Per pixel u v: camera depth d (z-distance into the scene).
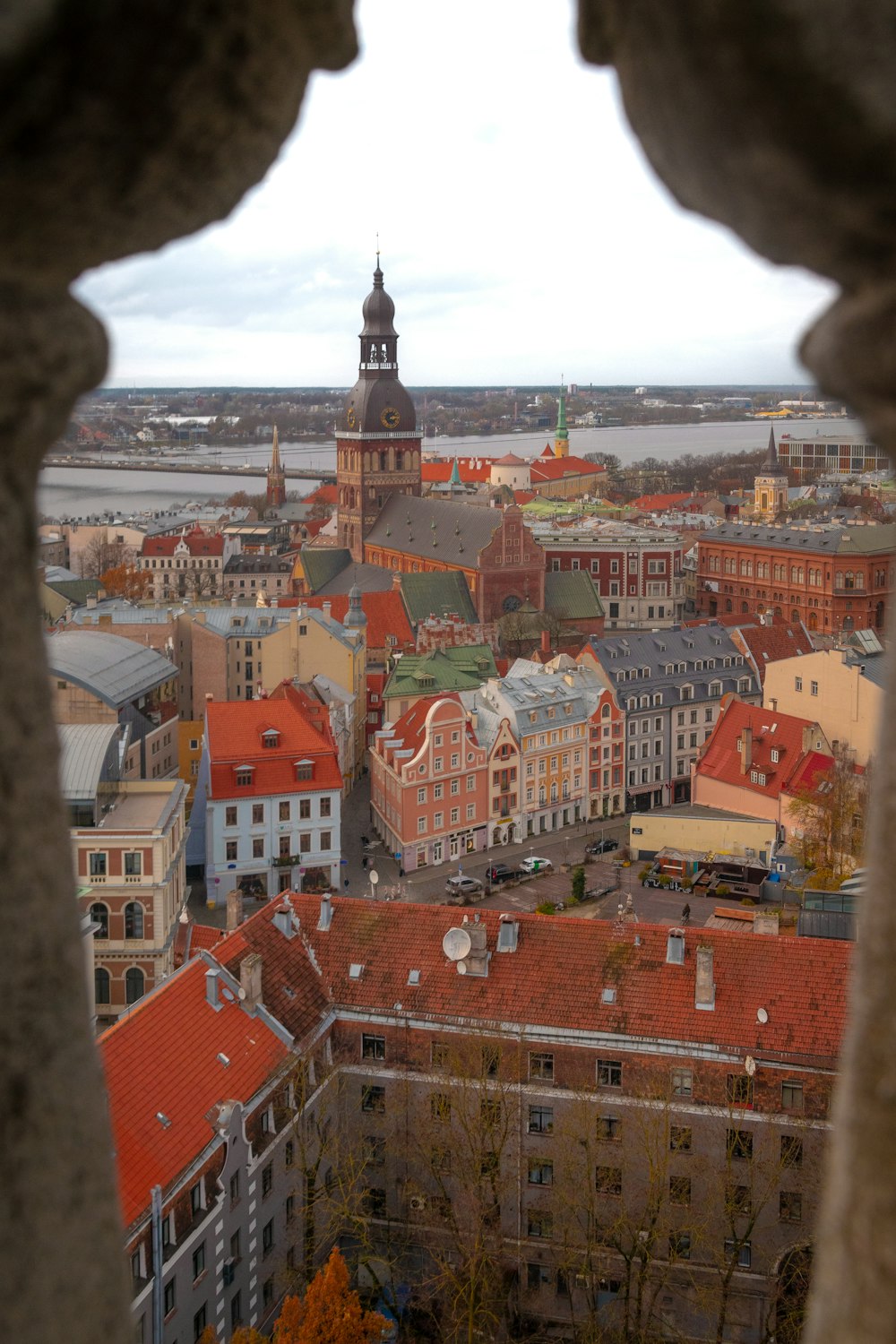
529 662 153.62
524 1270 57.81
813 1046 54.62
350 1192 54.66
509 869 122.06
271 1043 56.72
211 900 114.62
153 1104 50.16
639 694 144.12
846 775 110.19
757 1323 54.72
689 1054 55.62
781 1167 51.56
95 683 122.25
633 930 60.88
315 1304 45.38
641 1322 52.75
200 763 125.62
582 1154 55.19
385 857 127.00
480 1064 56.12
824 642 161.25
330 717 130.62
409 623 193.62
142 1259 45.81
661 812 126.88
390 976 61.97
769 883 114.38
